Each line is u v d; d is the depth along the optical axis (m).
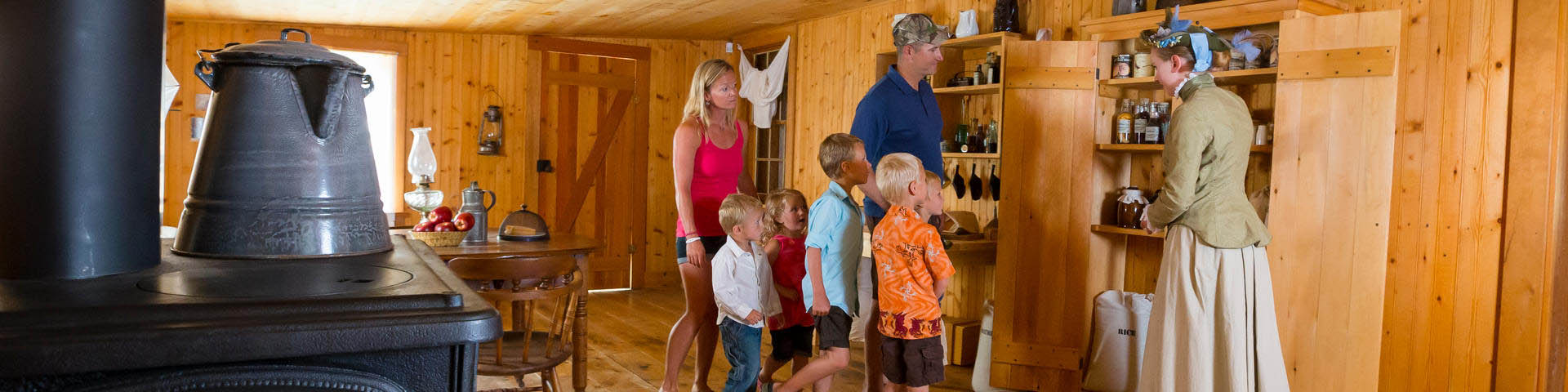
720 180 3.30
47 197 1.22
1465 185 3.20
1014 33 4.35
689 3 5.34
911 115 3.12
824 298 2.89
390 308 1.13
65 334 0.96
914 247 2.78
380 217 1.61
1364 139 3.16
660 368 4.33
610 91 6.92
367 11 5.74
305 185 1.47
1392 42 3.10
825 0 5.12
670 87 7.09
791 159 6.10
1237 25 3.51
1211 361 2.98
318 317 1.08
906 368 2.84
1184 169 2.90
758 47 6.51
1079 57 3.89
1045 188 3.95
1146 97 4.02
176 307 1.04
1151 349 3.14
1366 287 3.19
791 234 3.26
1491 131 3.12
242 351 1.02
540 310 5.78
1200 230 2.95
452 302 1.16
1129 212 3.82
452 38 6.63
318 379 1.08
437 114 6.62
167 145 6.16
